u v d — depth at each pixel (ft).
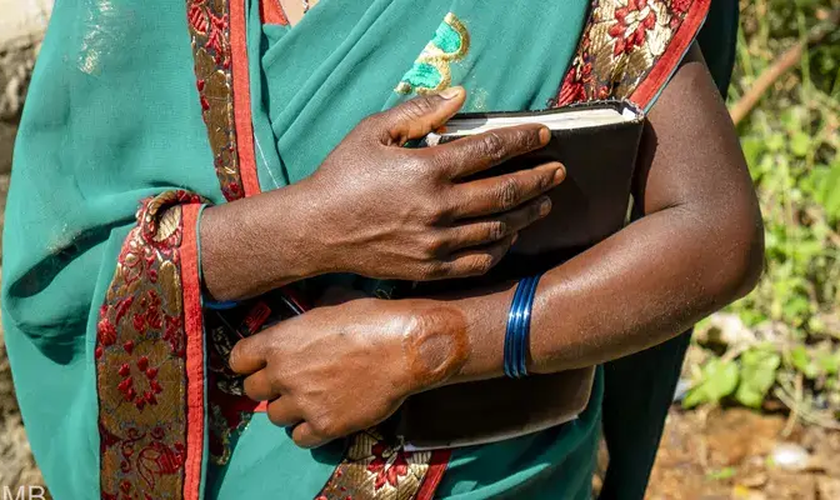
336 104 5.31
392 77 5.24
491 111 5.20
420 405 5.35
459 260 4.99
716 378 11.93
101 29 5.50
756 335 12.38
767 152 13.52
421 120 4.93
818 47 14.74
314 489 5.51
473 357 5.11
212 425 5.65
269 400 5.47
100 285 5.38
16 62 7.44
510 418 5.43
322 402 5.22
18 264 5.72
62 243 5.63
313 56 5.36
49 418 6.07
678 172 5.13
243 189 5.39
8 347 6.09
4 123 7.48
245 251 5.16
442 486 5.52
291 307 5.41
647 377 6.83
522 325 5.09
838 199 12.76
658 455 11.39
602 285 5.08
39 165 5.67
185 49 5.50
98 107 5.55
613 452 7.16
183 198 5.40
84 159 5.60
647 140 5.18
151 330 5.35
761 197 13.43
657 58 5.14
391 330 5.09
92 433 5.65
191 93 5.48
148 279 5.27
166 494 5.61
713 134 5.16
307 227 5.01
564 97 5.29
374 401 5.15
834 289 12.90
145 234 5.26
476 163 4.85
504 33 5.23
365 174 4.91
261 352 5.34
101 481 5.68
